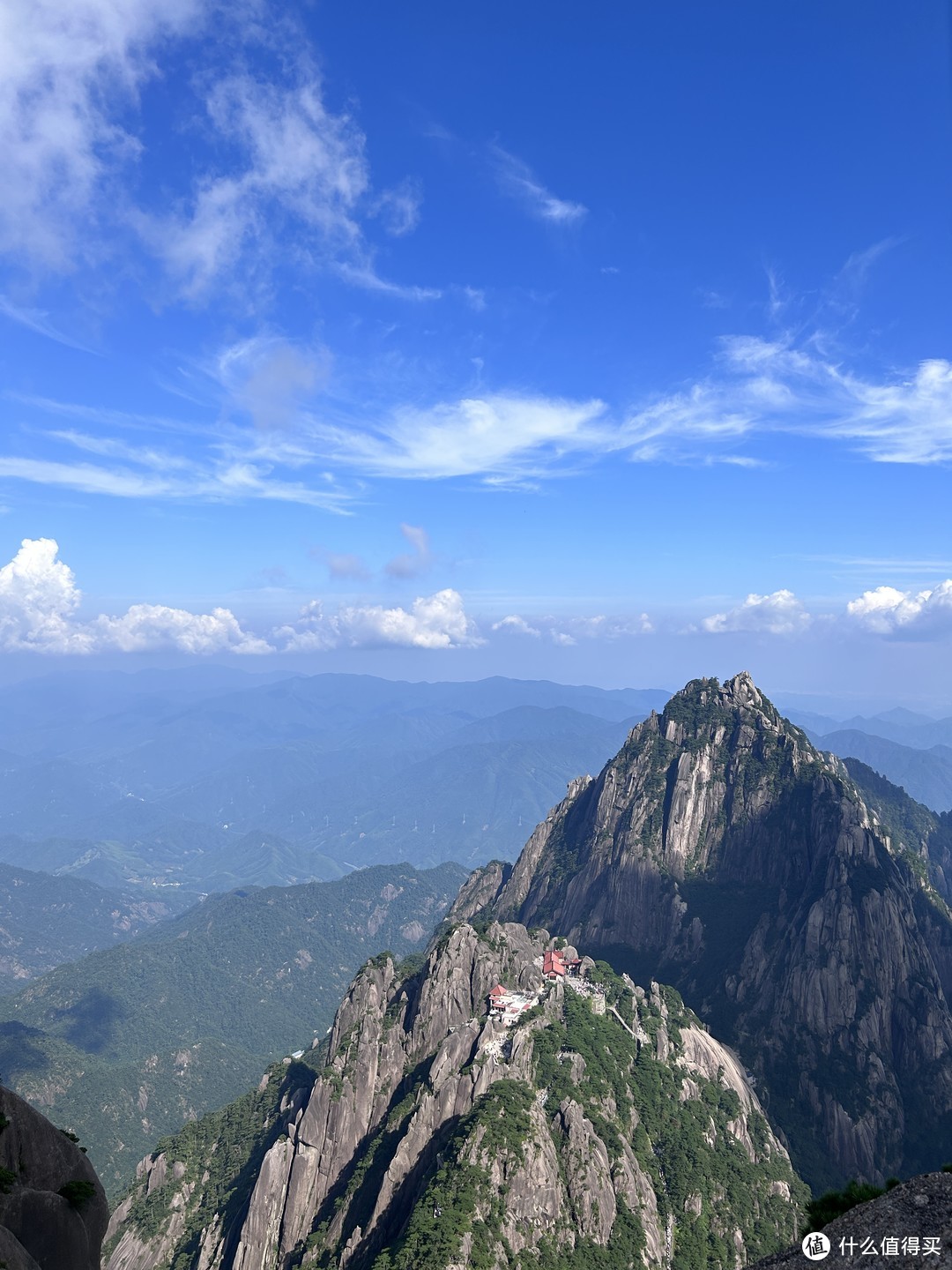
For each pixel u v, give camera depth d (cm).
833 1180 17188
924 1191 3045
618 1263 11631
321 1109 15950
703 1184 14075
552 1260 11244
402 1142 13788
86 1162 4659
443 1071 15250
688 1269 12419
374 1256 12200
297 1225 14662
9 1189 3969
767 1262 3075
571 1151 12812
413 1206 12412
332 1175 15250
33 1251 3944
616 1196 12769
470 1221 11125
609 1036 16500
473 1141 12412
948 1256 2703
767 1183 15175
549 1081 14362
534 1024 16000
